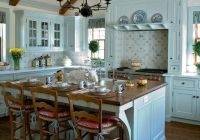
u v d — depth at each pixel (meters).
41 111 3.34
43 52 6.87
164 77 5.14
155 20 5.26
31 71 5.85
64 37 7.19
